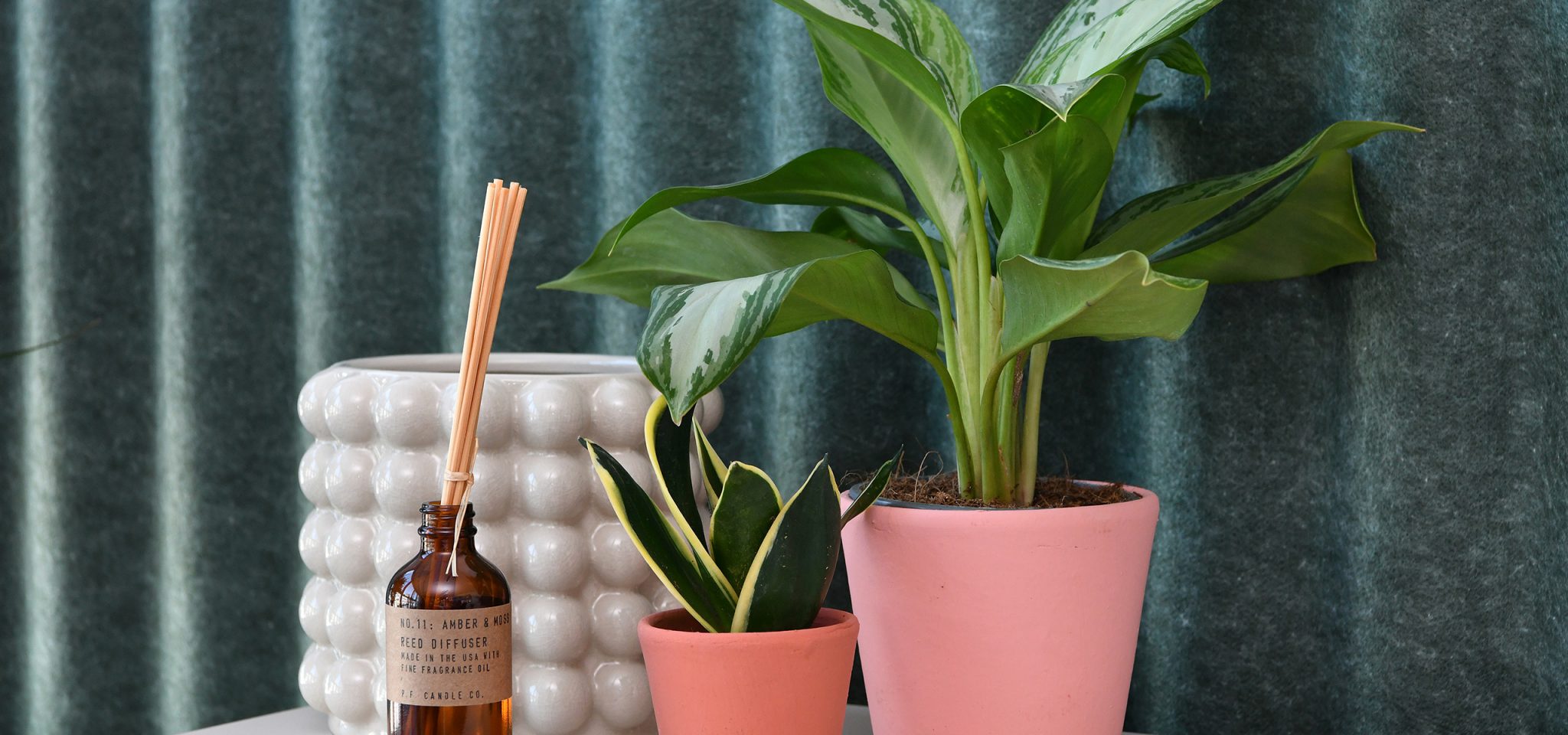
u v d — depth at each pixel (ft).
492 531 2.35
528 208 3.23
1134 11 2.22
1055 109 1.75
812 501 1.94
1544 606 2.44
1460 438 2.46
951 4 2.89
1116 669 2.22
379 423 2.35
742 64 3.08
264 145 3.47
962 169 2.23
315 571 2.53
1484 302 2.43
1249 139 2.64
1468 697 2.49
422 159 3.35
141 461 3.65
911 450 3.01
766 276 1.93
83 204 3.56
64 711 3.66
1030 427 2.31
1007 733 2.13
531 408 2.31
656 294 2.04
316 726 2.67
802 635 1.94
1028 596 2.09
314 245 3.34
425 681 2.03
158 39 3.47
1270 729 2.71
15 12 3.61
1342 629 2.64
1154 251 2.38
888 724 2.27
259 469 3.51
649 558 2.00
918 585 2.14
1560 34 2.38
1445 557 2.48
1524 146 2.39
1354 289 2.55
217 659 3.54
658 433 2.20
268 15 3.45
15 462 3.75
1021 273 1.89
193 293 3.46
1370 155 2.50
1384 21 2.46
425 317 3.38
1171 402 2.74
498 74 3.21
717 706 1.93
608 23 3.13
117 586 3.66
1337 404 2.62
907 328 2.18
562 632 2.34
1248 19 2.62
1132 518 2.17
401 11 3.32
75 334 3.57
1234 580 2.71
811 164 2.37
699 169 3.09
